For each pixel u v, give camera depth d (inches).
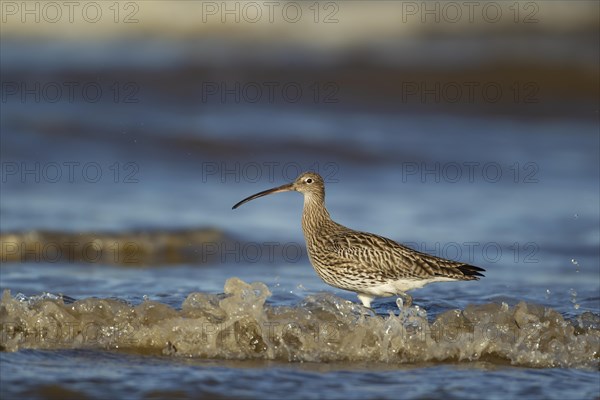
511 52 1595.7
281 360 411.5
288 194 893.2
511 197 877.8
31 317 427.2
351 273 506.3
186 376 380.5
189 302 440.1
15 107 1205.1
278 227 763.4
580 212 820.6
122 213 776.9
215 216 786.2
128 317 431.8
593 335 435.2
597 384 388.5
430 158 1032.8
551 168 999.6
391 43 1680.6
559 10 1804.9
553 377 396.8
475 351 421.1
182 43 1700.3
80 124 1119.0
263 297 424.5
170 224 743.7
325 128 1155.3
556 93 1416.1
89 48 1648.6
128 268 627.5
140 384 369.1
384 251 501.0
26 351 407.5
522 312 446.6
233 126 1138.0
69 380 370.9
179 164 983.0
